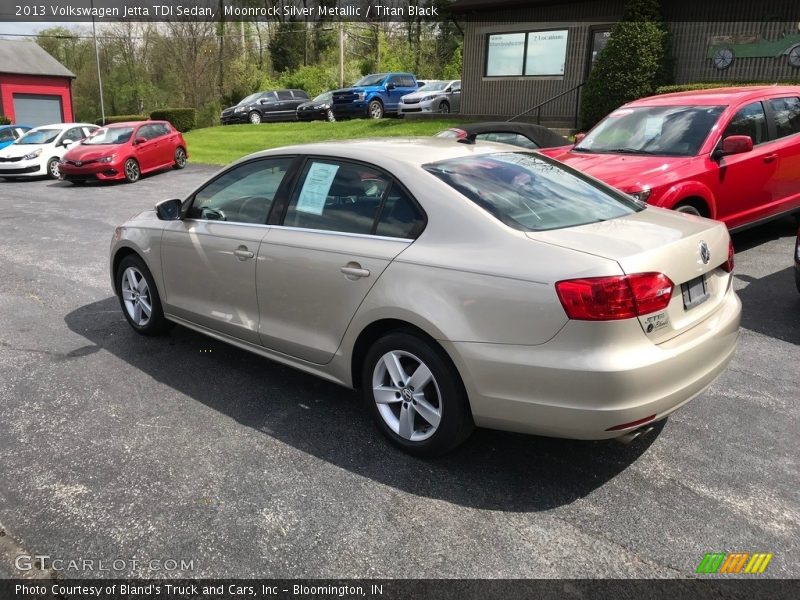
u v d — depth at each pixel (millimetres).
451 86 24281
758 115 6988
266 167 4129
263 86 51062
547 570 2592
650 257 2846
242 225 4141
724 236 3426
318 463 3379
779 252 7203
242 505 3027
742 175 6590
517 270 2881
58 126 19828
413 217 3326
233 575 2584
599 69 15836
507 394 2932
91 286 6891
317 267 3607
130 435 3682
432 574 2578
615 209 3557
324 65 56812
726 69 15773
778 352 4699
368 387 3545
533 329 2830
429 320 3086
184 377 4480
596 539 2771
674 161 6293
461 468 3322
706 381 3129
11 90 36719
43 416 3920
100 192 15367
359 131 21047
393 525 2875
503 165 3668
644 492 3098
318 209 3756
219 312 4363
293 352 3902
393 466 3346
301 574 2586
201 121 48656
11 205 13383
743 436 3582
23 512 2984
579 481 3199
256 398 4148
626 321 2738
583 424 2797
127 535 2822
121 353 4934
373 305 3330
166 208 4637
